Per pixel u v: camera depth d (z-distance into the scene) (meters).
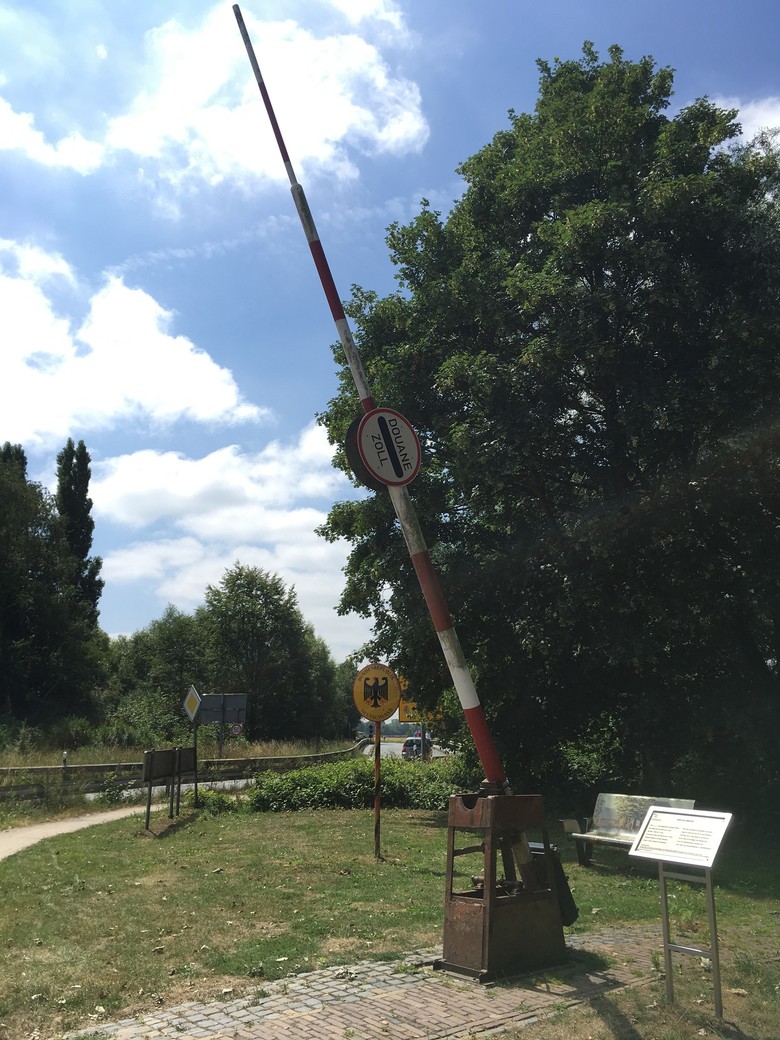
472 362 15.49
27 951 6.49
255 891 8.84
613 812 11.45
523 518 19.09
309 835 13.75
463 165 19.52
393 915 7.66
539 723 17.53
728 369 14.02
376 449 6.68
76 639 50.94
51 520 52.50
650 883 10.06
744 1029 4.68
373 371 17.81
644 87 17.98
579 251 15.25
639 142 17.45
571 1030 4.65
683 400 14.27
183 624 70.25
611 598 14.95
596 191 17.09
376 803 11.37
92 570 60.84
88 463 62.00
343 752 41.50
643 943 6.80
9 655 46.06
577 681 16.97
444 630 6.47
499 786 6.21
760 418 14.40
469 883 9.47
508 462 14.88
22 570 48.91
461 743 19.48
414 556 6.60
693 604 14.92
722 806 15.59
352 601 19.22
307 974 5.80
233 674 65.69
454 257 17.94
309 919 7.46
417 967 5.94
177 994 5.42
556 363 15.01
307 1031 4.68
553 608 15.63
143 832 14.30
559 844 13.91
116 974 5.84
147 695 51.19
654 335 15.52
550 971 5.84
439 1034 4.64
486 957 5.68
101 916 7.66
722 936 7.17
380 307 18.66
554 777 18.61
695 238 15.45
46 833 14.88
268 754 33.03
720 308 15.12
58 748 33.16
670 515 14.77
